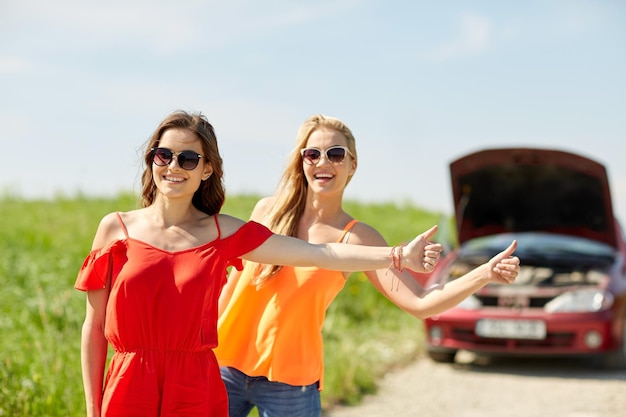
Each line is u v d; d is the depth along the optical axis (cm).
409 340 928
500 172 854
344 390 674
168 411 279
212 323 290
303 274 342
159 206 295
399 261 296
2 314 718
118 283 280
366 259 298
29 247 1109
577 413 634
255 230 300
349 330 924
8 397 494
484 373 795
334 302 984
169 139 293
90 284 285
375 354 830
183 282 280
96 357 288
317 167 351
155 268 280
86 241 1207
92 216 1588
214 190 306
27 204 1805
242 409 361
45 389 514
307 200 362
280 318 344
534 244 907
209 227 297
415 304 335
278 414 347
